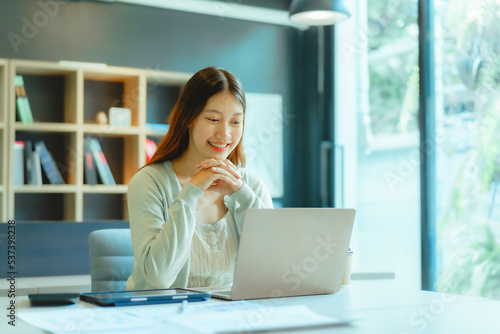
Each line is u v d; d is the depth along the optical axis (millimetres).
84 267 3264
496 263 3119
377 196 3910
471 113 3281
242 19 4059
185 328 1050
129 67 3689
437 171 3426
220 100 1766
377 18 3955
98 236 2059
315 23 3502
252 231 1374
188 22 3871
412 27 3688
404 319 1192
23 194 3426
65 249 3221
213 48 3957
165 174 1807
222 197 1847
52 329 1039
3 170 3219
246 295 1423
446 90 3404
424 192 3441
